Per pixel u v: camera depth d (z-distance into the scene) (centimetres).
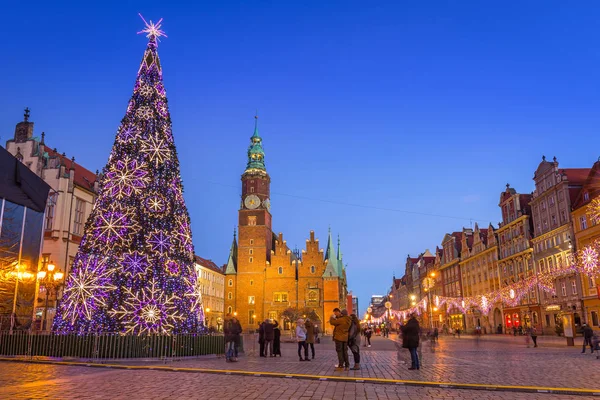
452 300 9981
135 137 2677
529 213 7394
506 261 7875
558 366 1900
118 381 1372
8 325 2895
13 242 3033
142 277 2433
